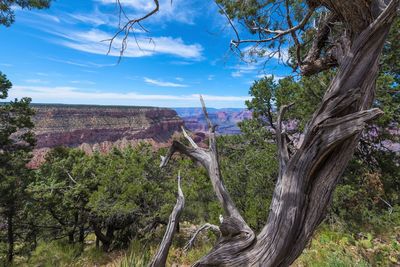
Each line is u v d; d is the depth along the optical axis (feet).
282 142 6.27
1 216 55.11
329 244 17.04
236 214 5.87
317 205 5.24
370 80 5.27
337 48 6.32
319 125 5.27
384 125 24.27
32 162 271.28
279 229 5.16
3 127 52.80
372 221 20.51
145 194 43.83
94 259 31.58
